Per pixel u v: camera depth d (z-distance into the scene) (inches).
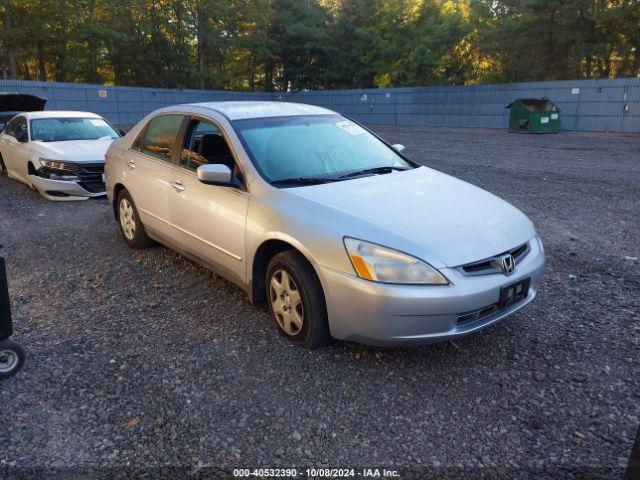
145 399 117.1
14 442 103.5
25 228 263.9
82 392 119.6
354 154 172.1
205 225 164.1
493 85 1057.5
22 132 358.6
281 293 140.9
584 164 491.5
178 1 1441.9
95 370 129.0
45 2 1168.2
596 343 141.6
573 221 275.3
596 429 106.9
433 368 129.3
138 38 1422.2
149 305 168.1
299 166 157.5
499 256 126.7
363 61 1594.5
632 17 1094.4
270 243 143.1
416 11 1499.8
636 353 136.2
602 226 264.2
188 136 180.7
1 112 499.2
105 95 1117.1
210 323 154.4
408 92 1214.9
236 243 151.3
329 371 127.9
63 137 351.9
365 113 1310.3
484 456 99.7
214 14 1469.0
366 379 124.6
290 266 134.0
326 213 131.3
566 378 125.0
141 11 1355.8
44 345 141.7
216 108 178.1
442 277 117.0
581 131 940.6
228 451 101.0
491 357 134.6
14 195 341.7
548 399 116.9
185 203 172.6
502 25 1284.4
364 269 119.0
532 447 101.9
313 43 1622.8
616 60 1270.9
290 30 1615.4
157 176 189.2
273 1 1665.8
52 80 1505.9
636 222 271.4
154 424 108.7
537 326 152.0
